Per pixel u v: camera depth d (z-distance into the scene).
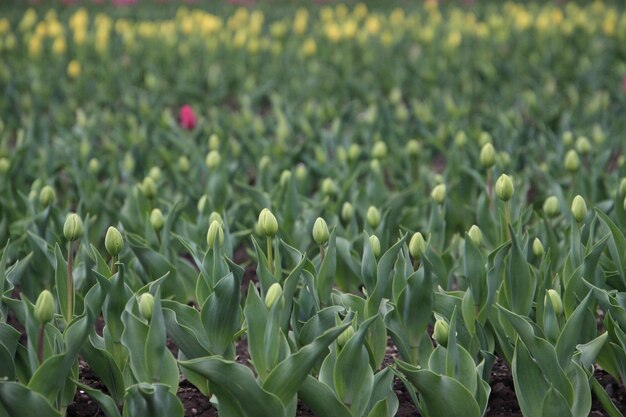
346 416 4.40
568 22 16.25
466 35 16.42
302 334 4.88
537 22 16.86
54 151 9.33
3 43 16.42
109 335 4.95
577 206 5.27
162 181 8.08
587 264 5.12
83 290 5.80
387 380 4.65
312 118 10.75
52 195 6.39
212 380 4.14
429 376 4.29
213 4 21.86
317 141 9.96
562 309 4.88
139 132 10.20
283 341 4.48
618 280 5.59
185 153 9.13
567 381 4.49
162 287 5.88
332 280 5.14
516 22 17.14
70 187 8.50
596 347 4.75
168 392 4.21
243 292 6.77
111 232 4.87
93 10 20.83
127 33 15.62
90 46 15.96
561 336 4.57
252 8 21.11
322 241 5.11
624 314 4.80
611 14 16.91
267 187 8.05
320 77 13.53
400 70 13.84
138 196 7.14
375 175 7.61
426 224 7.18
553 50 15.09
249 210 7.46
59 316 5.23
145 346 4.33
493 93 12.53
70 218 4.80
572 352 4.64
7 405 3.99
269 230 4.97
